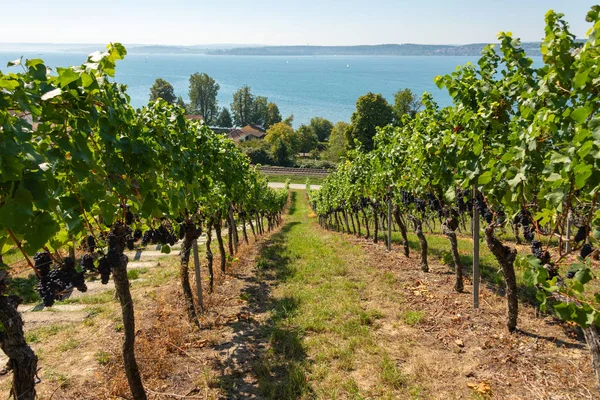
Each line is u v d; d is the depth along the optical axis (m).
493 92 5.23
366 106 48.72
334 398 4.11
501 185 4.82
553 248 9.60
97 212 3.60
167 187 4.77
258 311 6.80
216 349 5.39
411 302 6.74
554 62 3.99
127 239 4.14
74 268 3.02
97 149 3.30
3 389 4.39
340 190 17.53
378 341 5.36
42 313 6.64
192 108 103.62
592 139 2.99
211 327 6.10
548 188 3.75
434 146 6.50
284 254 11.57
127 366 3.94
